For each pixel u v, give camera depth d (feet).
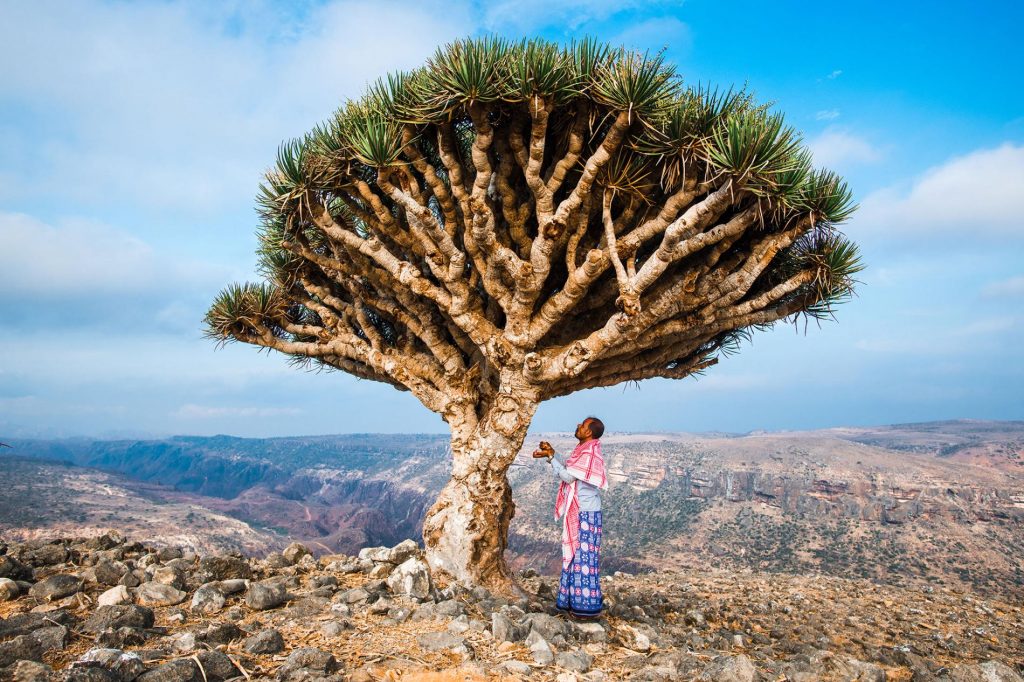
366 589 20.16
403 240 23.08
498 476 24.58
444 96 18.83
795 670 16.03
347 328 27.27
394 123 20.70
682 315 23.12
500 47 18.90
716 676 14.49
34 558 22.25
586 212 20.97
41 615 15.06
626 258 21.30
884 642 24.53
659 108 18.63
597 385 27.32
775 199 18.66
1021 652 24.00
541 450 21.56
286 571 24.03
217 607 18.03
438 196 21.57
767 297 22.44
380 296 26.48
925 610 31.35
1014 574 196.65
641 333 23.04
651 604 27.04
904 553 219.41
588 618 20.08
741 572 44.37
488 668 14.34
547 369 23.22
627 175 20.08
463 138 23.70
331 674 13.20
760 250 21.08
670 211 19.72
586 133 20.89
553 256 22.61
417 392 26.61
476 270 24.13
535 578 32.14
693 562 243.81
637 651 17.98
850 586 37.96
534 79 17.85
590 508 20.75
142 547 26.45
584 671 15.12
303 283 27.61
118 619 15.33
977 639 25.67
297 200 22.67
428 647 15.42
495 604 20.59
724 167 17.74
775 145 17.80
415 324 25.64
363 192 21.71
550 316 22.57
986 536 221.25
